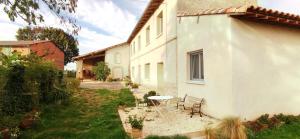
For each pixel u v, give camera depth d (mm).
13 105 6367
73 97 11828
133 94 13062
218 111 6641
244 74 6191
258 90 6359
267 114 6270
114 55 27406
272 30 6617
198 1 10117
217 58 6699
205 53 7398
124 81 24688
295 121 6168
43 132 5785
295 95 6922
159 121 6828
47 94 8891
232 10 5883
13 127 5492
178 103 8695
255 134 5141
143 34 17875
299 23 6496
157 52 13305
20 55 7543
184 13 8711
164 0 11680
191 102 8070
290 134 5195
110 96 12367
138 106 9211
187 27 8781
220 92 6539
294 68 6934
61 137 5438
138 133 5375
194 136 5355
